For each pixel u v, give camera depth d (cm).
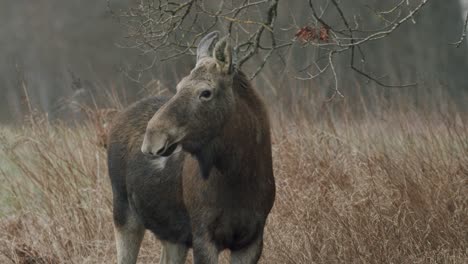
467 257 1678
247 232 1527
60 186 2081
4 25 6366
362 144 2081
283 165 2020
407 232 1747
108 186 2125
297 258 1756
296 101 2247
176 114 1393
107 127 2203
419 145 2027
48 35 6209
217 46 1423
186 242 1631
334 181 1930
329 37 1627
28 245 1947
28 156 2342
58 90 5519
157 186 1620
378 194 1833
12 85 4491
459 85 4381
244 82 1495
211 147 1446
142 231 1778
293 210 1848
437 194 1822
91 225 2006
